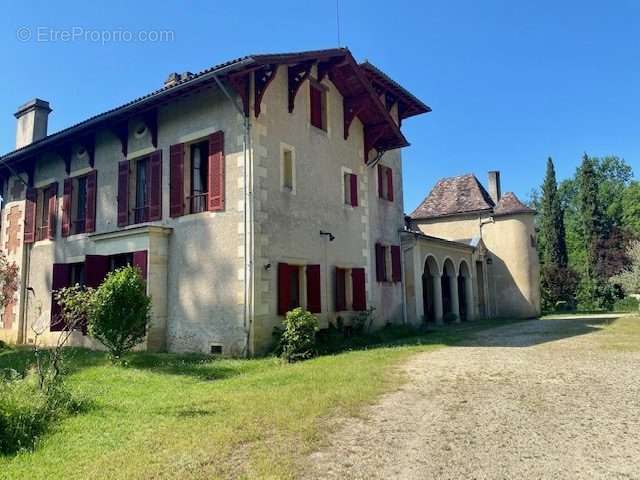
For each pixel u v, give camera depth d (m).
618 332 14.25
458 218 28.11
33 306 16.77
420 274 18.95
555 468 4.05
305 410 5.80
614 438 4.73
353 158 16.08
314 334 11.20
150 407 6.23
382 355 10.38
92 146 15.53
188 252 12.50
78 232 15.90
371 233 16.84
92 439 4.98
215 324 11.75
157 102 12.62
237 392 7.05
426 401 6.20
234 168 11.97
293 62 12.11
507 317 26.00
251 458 4.32
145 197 14.14
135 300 10.29
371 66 16.53
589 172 42.22
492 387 6.91
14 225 18.31
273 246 12.07
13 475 4.05
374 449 4.52
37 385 6.19
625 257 35.78
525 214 26.53
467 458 4.29
